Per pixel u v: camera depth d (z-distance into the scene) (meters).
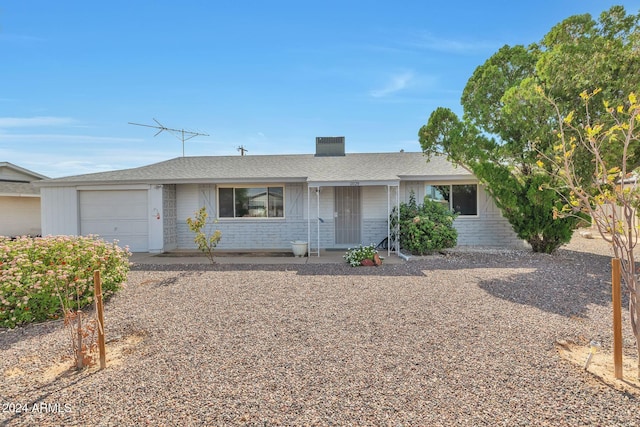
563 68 8.21
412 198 11.80
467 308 5.22
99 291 3.51
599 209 3.68
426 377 3.15
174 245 12.79
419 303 5.52
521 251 11.05
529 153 9.38
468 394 2.86
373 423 2.50
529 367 3.32
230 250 12.41
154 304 5.64
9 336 4.45
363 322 4.66
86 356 3.51
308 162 13.95
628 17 9.52
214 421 2.54
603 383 3.03
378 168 12.68
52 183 11.99
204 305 5.54
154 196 11.98
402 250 11.53
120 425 2.52
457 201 12.38
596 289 6.32
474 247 12.04
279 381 3.11
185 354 3.73
